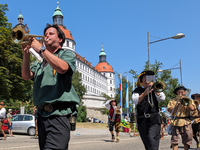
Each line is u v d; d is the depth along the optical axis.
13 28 2.52
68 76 2.72
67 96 2.69
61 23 97.00
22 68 2.92
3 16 24.98
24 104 43.44
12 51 24.70
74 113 2.80
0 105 13.55
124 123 22.50
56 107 2.66
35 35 2.57
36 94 2.79
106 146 9.20
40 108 2.74
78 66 102.06
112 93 148.75
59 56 2.76
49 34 2.86
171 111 6.51
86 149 8.20
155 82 4.20
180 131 6.39
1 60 23.77
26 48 2.65
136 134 17.50
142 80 4.59
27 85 26.69
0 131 13.52
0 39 22.95
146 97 4.38
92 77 121.44
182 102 6.17
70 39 94.38
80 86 66.00
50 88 2.70
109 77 149.50
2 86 22.52
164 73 33.28
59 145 2.59
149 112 4.27
